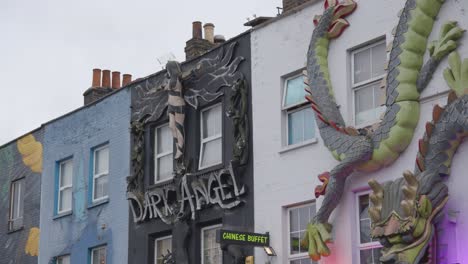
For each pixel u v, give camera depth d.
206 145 28.17
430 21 21.92
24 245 36.44
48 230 34.97
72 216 33.69
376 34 23.42
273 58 26.28
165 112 29.59
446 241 20.53
